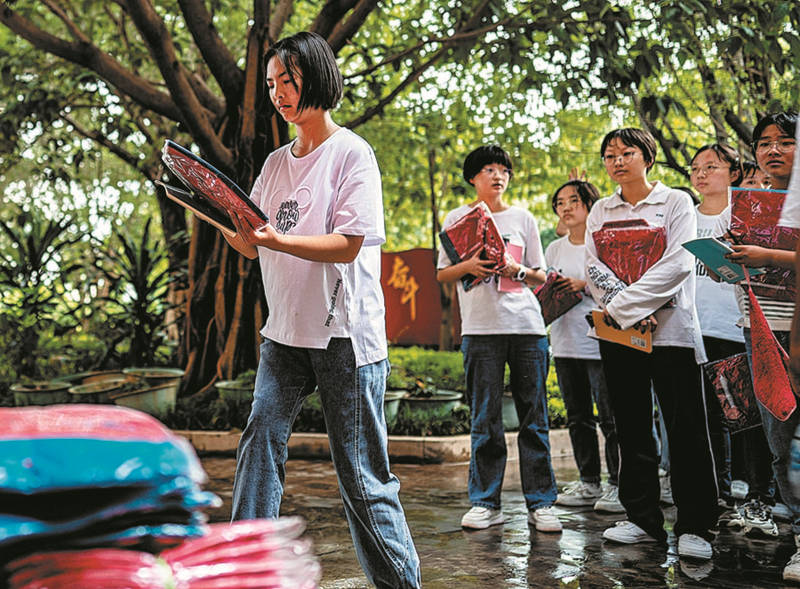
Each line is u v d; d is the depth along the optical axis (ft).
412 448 25.39
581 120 41.98
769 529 15.81
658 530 15.03
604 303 14.88
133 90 32.73
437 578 13.03
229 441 27.27
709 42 30.01
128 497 3.61
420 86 38.45
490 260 16.12
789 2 25.04
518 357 16.39
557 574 13.25
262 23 32.37
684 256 14.17
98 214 53.78
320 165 9.32
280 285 9.31
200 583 3.71
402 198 49.90
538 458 16.40
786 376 11.35
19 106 38.27
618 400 14.97
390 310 57.88
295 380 9.43
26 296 37.19
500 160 17.31
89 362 39.70
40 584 3.49
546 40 33.96
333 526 16.49
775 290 12.88
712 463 14.20
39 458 3.42
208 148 32.09
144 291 39.01
